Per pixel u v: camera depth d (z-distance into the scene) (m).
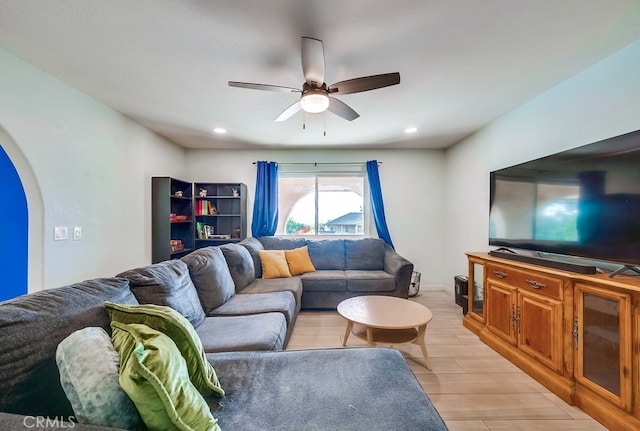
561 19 1.56
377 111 2.92
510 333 2.27
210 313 2.14
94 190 2.58
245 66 2.04
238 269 2.84
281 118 2.44
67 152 2.30
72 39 1.72
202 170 4.51
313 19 1.55
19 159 2.00
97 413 0.74
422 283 4.50
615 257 1.68
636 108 1.78
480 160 3.48
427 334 2.75
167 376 0.84
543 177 2.23
